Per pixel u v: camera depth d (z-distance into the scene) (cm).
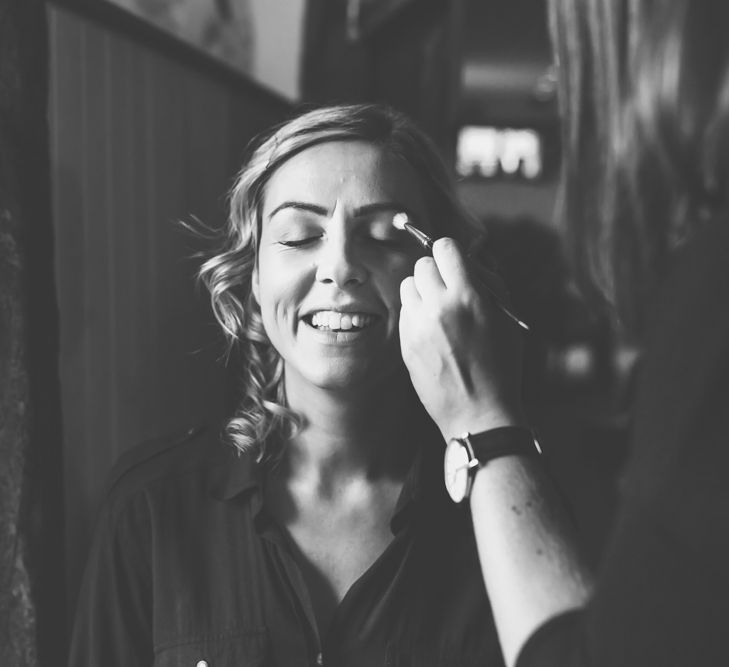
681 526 55
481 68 354
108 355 171
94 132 166
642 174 59
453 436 82
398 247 113
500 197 390
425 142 119
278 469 118
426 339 84
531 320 322
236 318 124
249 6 282
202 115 217
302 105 128
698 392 55
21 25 102
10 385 103
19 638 104
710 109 56
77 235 160
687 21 56
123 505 117
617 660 57
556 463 266
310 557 114
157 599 112
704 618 54
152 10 210
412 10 354
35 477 105
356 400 112
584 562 70
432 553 114
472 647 110
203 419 213
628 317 64
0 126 101
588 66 65
